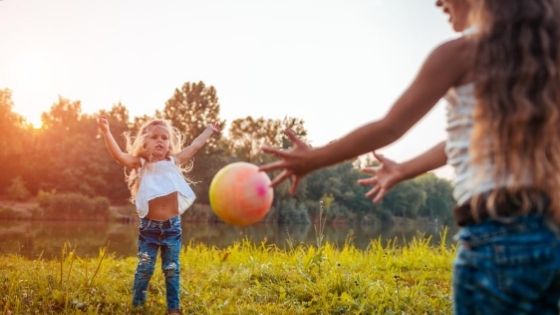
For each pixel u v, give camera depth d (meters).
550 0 1.71
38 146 57.00
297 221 59.69
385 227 67.12
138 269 4.54
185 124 67.88
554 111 1.57
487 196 1.58
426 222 89.56
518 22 1.66
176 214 4.64
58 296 4.50
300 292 5.21
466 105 1.70
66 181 56.81
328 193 77.81
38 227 27.48
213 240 22.28
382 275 6.70
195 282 5.62
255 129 68.06
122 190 59.41
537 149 1.56
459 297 1.67
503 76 1.61
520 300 1.54
